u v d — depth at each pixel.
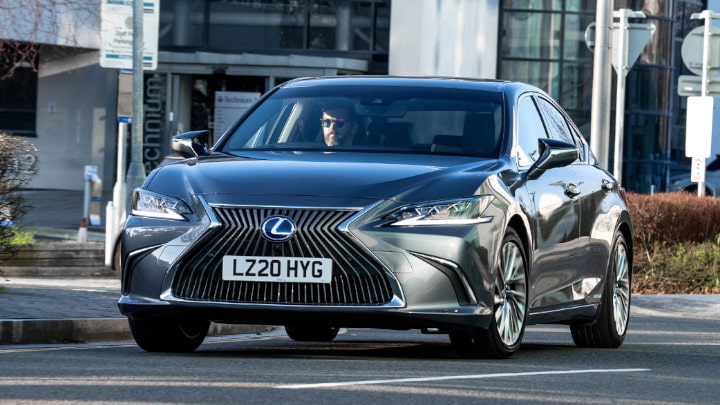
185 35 50.91
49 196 47.12
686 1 62.06
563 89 51.22
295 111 12.45
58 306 14.88
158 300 10.63
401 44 50.16
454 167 11.09
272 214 10.38
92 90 50.81
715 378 10.52
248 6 50.91
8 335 12.95
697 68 29.36
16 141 16.06
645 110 53.28
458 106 12.28
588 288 13.25
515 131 12.11
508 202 11.09
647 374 10.53
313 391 8.55
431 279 10.38
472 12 50.56
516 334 11.41
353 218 10.33
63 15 43.59
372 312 10.25
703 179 29.56
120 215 25.86
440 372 9.90
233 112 49.34
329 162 11.02
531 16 51.00
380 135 11.95
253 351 12.25
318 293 10.29
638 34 26.97
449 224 10.50
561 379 9.75
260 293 10.37
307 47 50.88
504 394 8.70
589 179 13.56
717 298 22.41
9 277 24.12
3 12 37.56
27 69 50.78
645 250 27.58
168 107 49.16
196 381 8.93
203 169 11.03
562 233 12.42
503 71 51.03
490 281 10.74
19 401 7.92
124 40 25.44
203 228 10.49
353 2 50.69
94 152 50.81
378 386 8.90
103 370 9.61
